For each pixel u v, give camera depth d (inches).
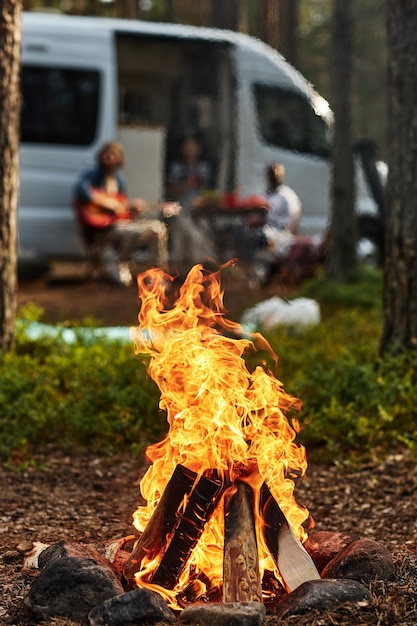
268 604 160.4
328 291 557.3
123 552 174.4
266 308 465.4
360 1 1616.6
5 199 350.6
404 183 332.2
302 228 722.8
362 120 1636.3
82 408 302.5
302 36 1742.1
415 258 331.9
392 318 337.7
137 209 639.1
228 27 967.6
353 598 155.2
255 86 708.7
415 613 154.3
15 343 385.4
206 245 663.1
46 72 657.6
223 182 709.9
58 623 151.8
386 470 262.7
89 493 250.7
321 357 371.2
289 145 719.1
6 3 340.8
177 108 729.0
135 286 636.1
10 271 357.7
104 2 1327.5
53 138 660.1
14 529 219.5
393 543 212.2
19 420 295.1
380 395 301.3
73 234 665.6
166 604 150.9
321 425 285.4
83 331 410.9
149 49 710.5
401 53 329.4
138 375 335.0
